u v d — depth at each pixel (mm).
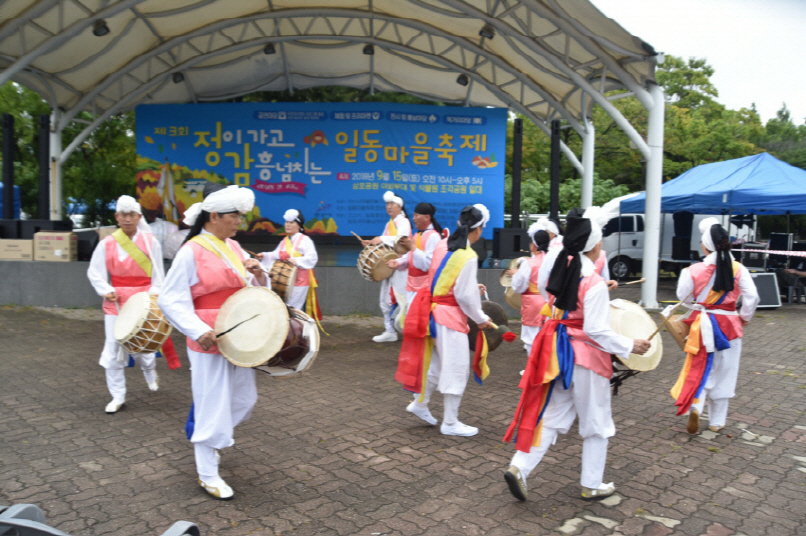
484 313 4812
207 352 3330
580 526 3191
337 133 11617
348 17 10484
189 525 2006
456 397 4449
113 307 4887
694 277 4531
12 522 1788
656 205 10141
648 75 9695
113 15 8953
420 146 11594
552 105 11766
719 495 3586
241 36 11180
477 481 3730
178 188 11781
